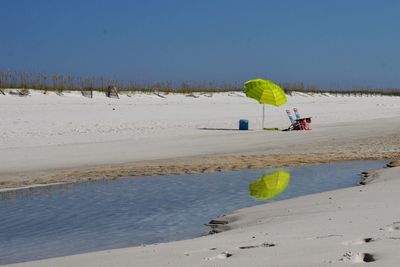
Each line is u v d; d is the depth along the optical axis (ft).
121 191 44.96
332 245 20.79
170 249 22.50
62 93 174.40
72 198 42.14
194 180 50.31
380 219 25.98
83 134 87.86
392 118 134.92
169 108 149.79
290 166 59.00
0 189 47.11
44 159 63.98
